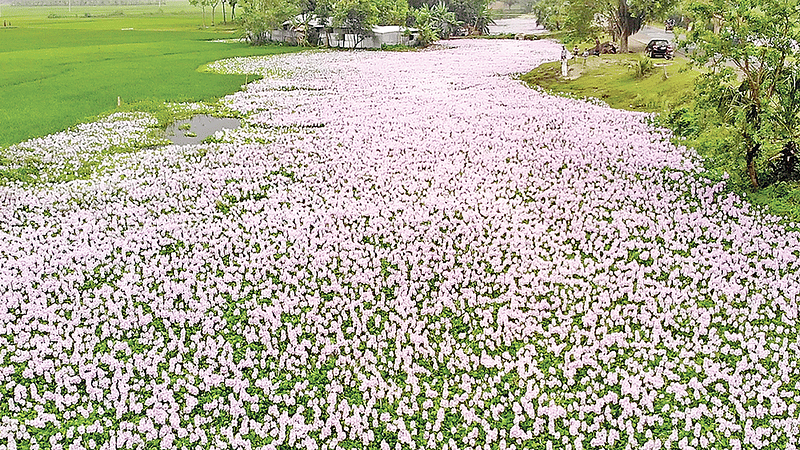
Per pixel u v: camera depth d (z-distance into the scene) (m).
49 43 61.78
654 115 25.59
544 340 11.26
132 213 16.84
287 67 45.12
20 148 22.30
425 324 11.87
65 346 11.22
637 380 10.03
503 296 12.59
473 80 37.97
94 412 9.73
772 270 13.37
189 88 34.88
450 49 60.34
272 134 24.75
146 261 14.29
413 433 9.26
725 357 10.69
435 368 10.54
